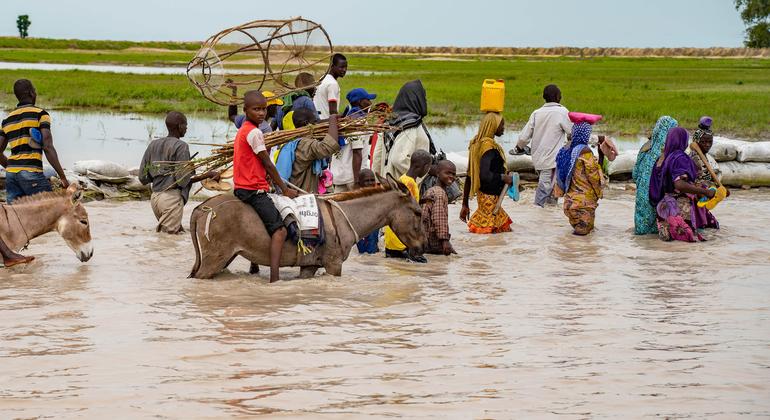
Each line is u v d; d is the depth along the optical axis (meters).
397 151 20.98
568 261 19.11
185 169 20.19
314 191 18.64
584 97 67.19
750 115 51.00
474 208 26.59
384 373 11.34
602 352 12.38
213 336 12.90
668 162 21.50
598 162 23.95
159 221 21.78
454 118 54.59
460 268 18.36
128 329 13.21
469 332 13.35
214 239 16.42
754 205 26.94
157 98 64.75
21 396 10.32
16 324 13.40
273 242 16.36
